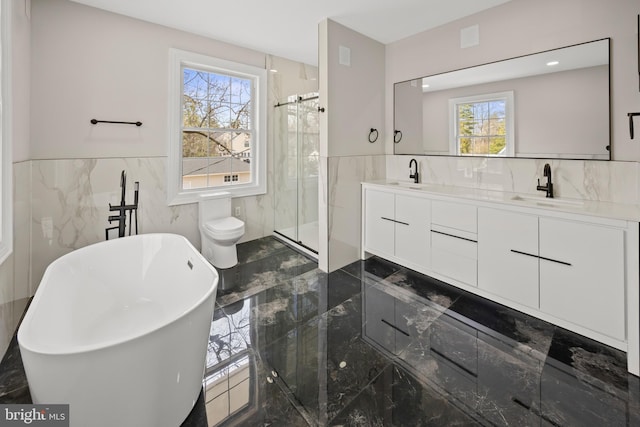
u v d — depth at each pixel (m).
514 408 1.46
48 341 1.52
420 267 2.88
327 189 3.04
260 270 3.18
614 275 1.76
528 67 2.47
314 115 3.66
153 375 1.21
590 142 2.22
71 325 1.90
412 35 3.22
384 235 3.19
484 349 1.91
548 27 2.36
